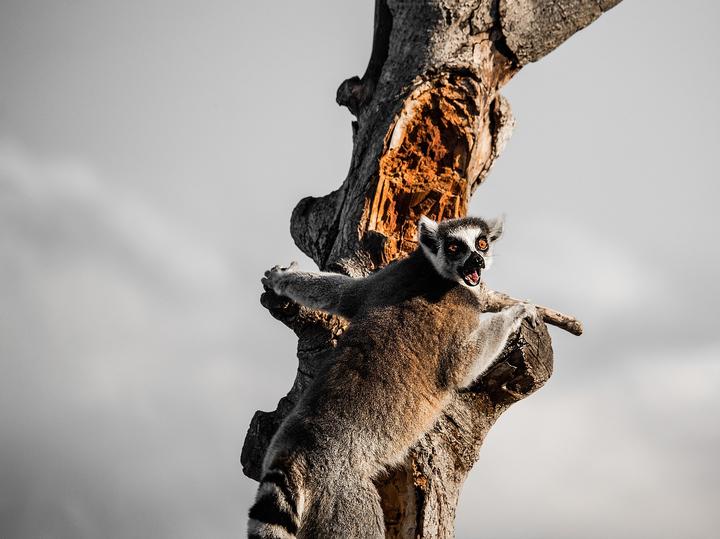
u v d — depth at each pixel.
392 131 24.56
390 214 24.62
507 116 27.03
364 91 26.77
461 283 22.00
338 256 24.02
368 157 24.75
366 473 18.84
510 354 20.52
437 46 25.84
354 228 23.84
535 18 26.86
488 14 26.33
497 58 26.89
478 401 20.86
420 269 21.81
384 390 19.33
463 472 20.56
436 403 20.09
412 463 19.69
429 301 21.06
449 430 20.38
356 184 24.62
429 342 20.34
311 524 18.30
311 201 26.69
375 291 21.67
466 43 26.12
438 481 19.66
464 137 25.27
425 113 25.34
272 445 19.31
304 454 18.66
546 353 20.97
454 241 22.23
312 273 22.92
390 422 19.20
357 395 19.14
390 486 19.75
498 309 23.72
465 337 20.83
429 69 25.48
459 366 20.39
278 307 23.17
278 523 18.03
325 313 22.97
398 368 19.69
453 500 20.06
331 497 18.39
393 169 24.59
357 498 18.42
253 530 18.06
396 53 26.31
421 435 19.81
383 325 20.36
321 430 18.81
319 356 22.53
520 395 20.89
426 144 25.27
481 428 20.83
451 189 24.88
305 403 19.45
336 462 18.62
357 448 18.81
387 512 19.61
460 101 25.52
